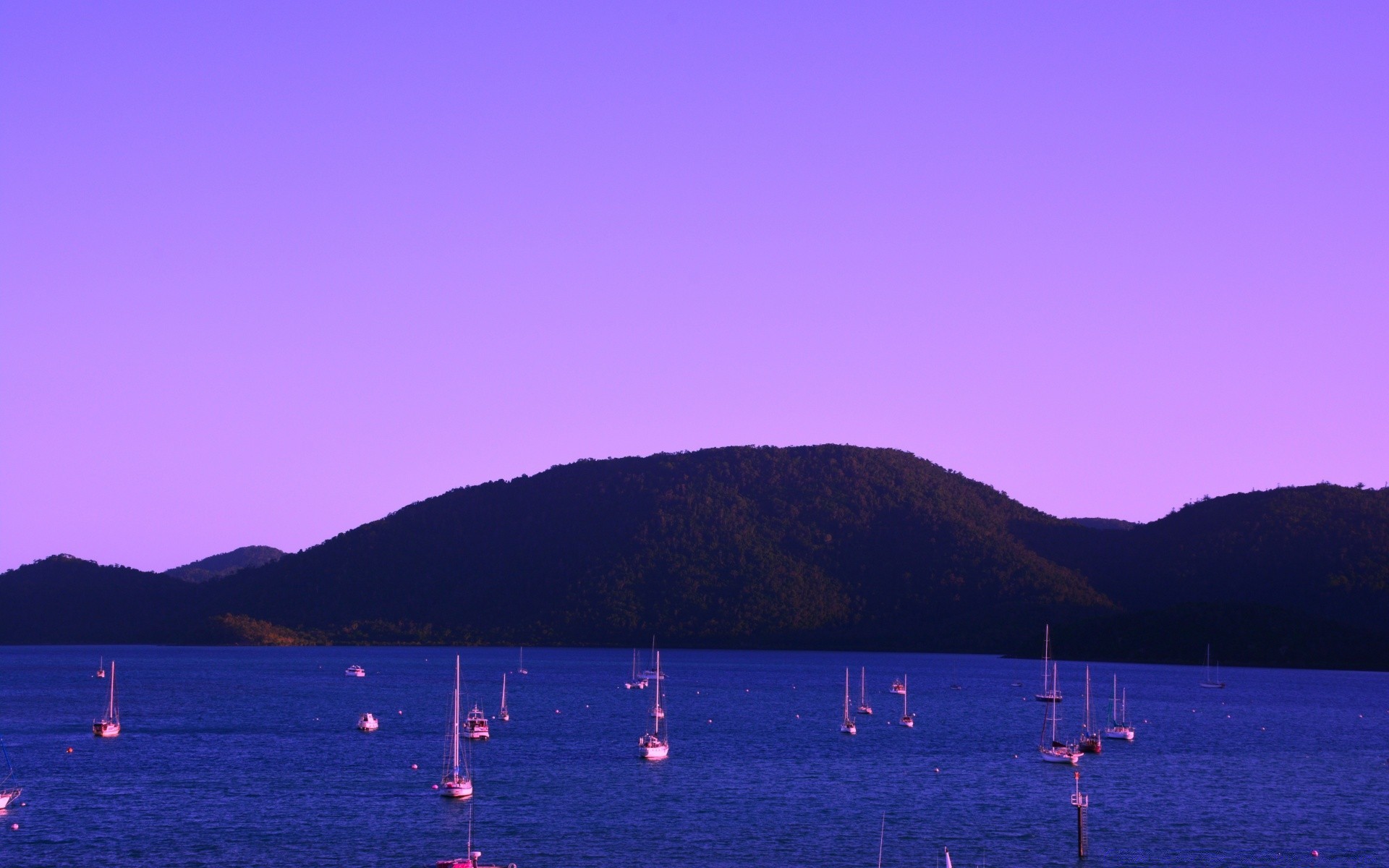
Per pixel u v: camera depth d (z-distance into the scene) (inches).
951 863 5964.6
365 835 6417.3
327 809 7027.6
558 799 7386.8
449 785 7411.4
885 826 6761.8
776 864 5974.4
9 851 6097.4
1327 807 7460.6
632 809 7130.9
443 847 6200.8
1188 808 7362.2
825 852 6195.9
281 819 6781.5
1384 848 6417.3
